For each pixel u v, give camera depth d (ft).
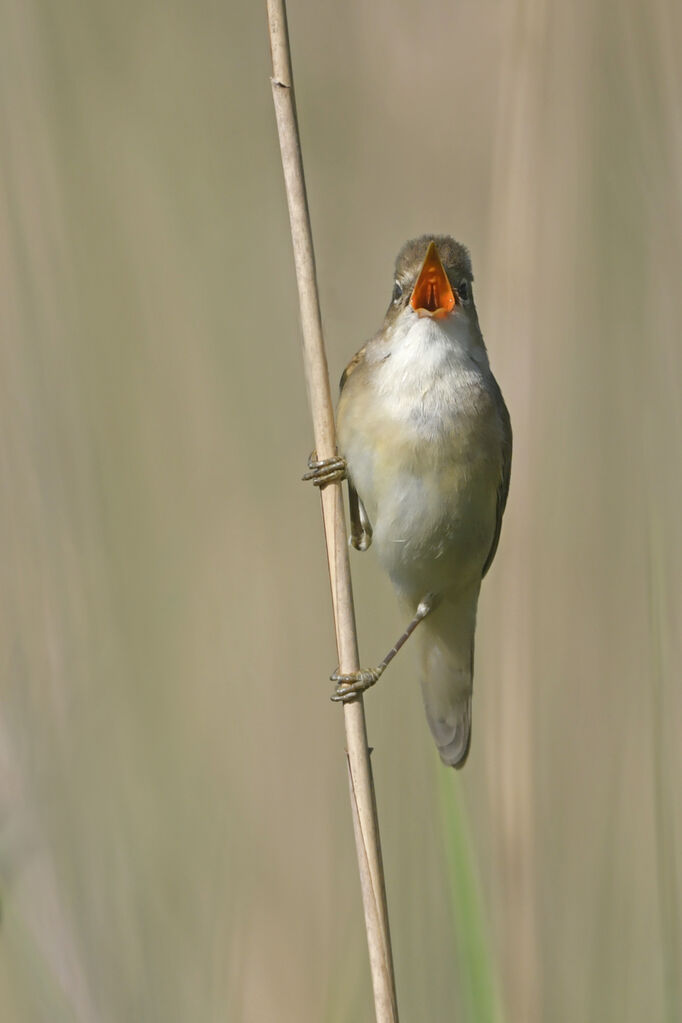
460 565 24.58
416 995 24.22
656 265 28.48
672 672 24.00
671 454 27.48
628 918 26.66
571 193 30.35
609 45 30.83
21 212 29.55
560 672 29.25
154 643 28.86
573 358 30.14
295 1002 25.43
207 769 27.63
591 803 28.45
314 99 35.81
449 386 23.52
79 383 29.43
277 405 33.45
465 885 19.83
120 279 32.30
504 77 25.67
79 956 22.72
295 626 30.53
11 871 22.38
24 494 27.50
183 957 24.06
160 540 30.32
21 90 30.58
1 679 25.23
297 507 32.30
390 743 26.78
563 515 29.91
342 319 34.17
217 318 33.73
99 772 25.80
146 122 35.45
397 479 23.61
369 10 35.47
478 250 33.12
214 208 35.17
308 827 27.89
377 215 34.78
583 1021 25.88
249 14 36.91
